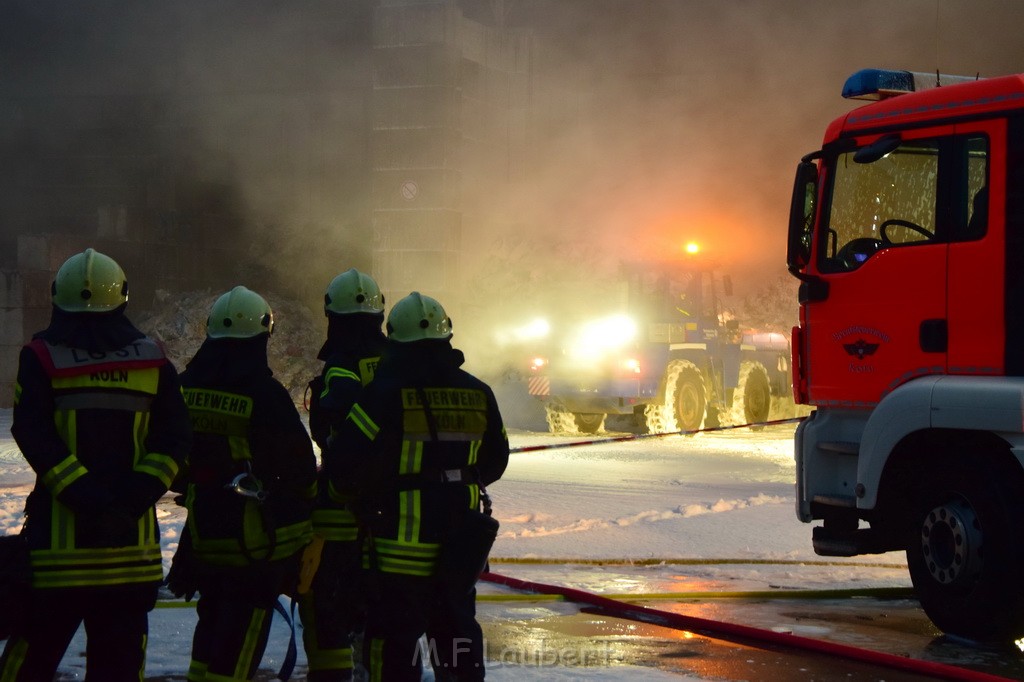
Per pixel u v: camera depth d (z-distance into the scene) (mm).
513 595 9562
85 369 5148
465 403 5879
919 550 8781
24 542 5008
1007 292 8375
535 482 17562
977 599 8250
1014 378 8273
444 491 5777
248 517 5879
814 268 9711
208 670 5848
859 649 7664
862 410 9367
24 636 5148
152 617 8492
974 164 8695
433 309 5930
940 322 8742
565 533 12781
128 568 5113
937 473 8664
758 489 16812
